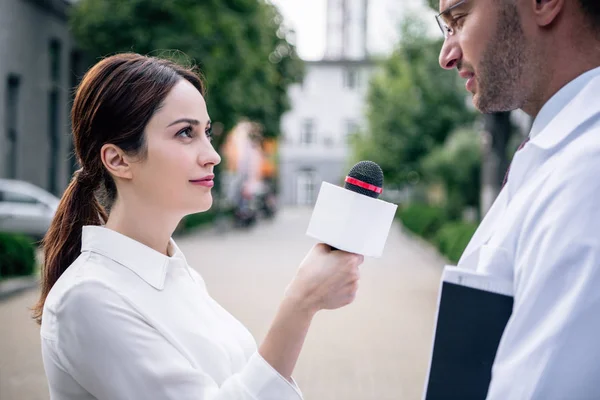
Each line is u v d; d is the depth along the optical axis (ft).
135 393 3.96
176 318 4.35
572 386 2.80
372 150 72.90
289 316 4.00
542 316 2.95
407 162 71.10
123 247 4.44
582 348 2.81
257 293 32.91
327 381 17.53
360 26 169.78
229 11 60.54
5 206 48.03
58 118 65.16
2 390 15.89
